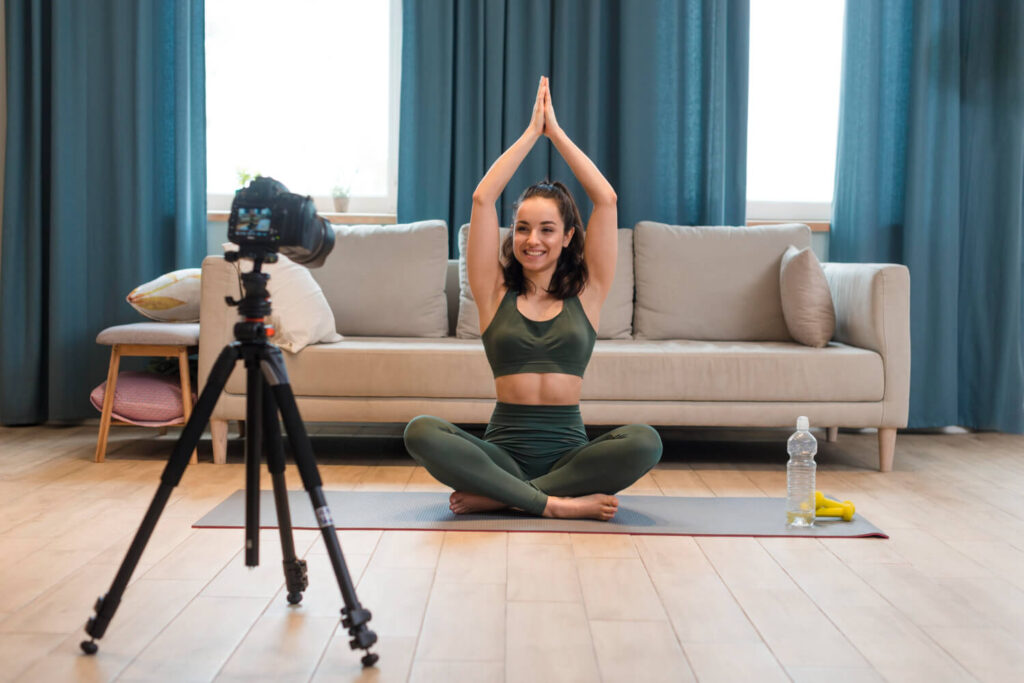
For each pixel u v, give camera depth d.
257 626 1.67
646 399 3.08
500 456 2.42
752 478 3.04
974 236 3.90
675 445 3.65
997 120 3.84
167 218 3.83
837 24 4.11
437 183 3.81
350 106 4.06
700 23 3.83
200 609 1.74
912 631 1.68
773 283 3.62
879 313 3.13
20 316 3.75
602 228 2.43
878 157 3.89
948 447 3.66
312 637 1.62
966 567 2.08
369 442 3.60
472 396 3.05
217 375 1.53
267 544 2.17
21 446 3.40
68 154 3.69
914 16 3.79
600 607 1.78
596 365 3.06
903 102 3.90
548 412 2.46
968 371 3.95
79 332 3.76
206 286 3.07
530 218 2.33
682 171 3.88
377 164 4.10
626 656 1.55
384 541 2.21
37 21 3.66
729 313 3.62
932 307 3.87
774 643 1.62
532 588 1.89
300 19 4.02
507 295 2.46
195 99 3.77
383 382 3.04
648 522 2.40
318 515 1.50
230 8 3.99
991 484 2.98
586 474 2.39
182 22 3.69
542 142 3.81
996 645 1.62
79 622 1.68
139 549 1.52
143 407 3.18
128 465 3.08
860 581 1.97
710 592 1.88
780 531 2.34
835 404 3.11
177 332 3.15
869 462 3.34
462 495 2.42
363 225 3.70
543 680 1.45
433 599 1.81
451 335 3.73
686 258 3.65
